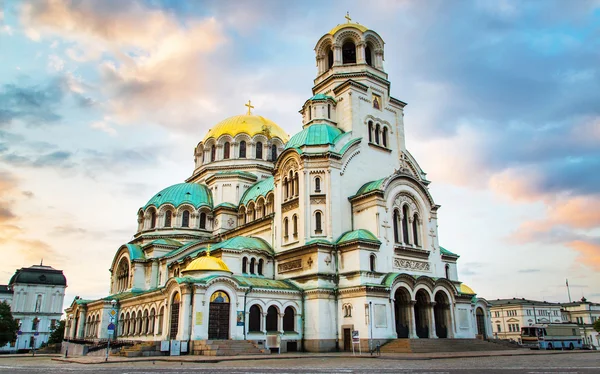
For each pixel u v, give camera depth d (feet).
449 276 225.76
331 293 180.34
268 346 168.35
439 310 195.42
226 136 290.56
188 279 162.81
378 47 237.25
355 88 215.72
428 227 207.41
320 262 181.37
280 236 204.64
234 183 272.31
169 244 251.80
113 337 231.50
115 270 273.95
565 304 538.06
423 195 209.77
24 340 425.69
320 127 205.57
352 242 178.19
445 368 94.07
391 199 194.39
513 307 449.89
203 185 284.20
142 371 94.63
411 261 195.00
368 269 177.37
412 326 178.91
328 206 189.98
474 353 155.12
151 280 243.60
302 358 137.39
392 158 220.23
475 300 244.01
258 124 297.33
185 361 125.59
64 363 142.00
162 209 268.62
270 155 292.81
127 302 229.25
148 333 199.00
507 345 212.43
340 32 233.55
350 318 173.37
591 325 465.88
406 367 98.32
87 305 267.80
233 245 197.26
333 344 175.52
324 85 230.89
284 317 178.91
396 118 229.66
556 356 142.00
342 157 199.00
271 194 230.07
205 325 159.12
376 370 90.43
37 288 444.55
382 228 186.60
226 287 166.30
